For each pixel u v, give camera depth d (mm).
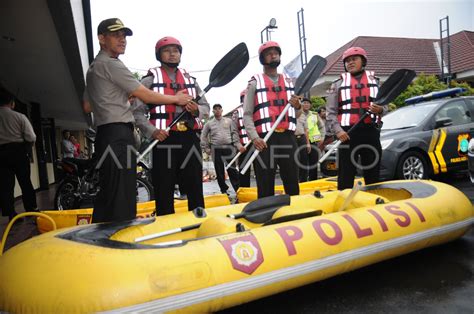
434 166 5793
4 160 4672
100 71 2646
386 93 3750
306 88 3656
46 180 10117
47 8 4363
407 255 2918
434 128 5879
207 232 2383
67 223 3709
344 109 3730
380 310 2135
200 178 3340
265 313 2174
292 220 2434
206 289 1814
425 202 2838
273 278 2012
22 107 9352
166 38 3227
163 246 1912
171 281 1749
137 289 1673
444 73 16172
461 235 2986
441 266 2688
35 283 1661
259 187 3543
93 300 1606
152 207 4309
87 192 5238
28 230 4352
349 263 2314
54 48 5836
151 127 3066
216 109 6855
